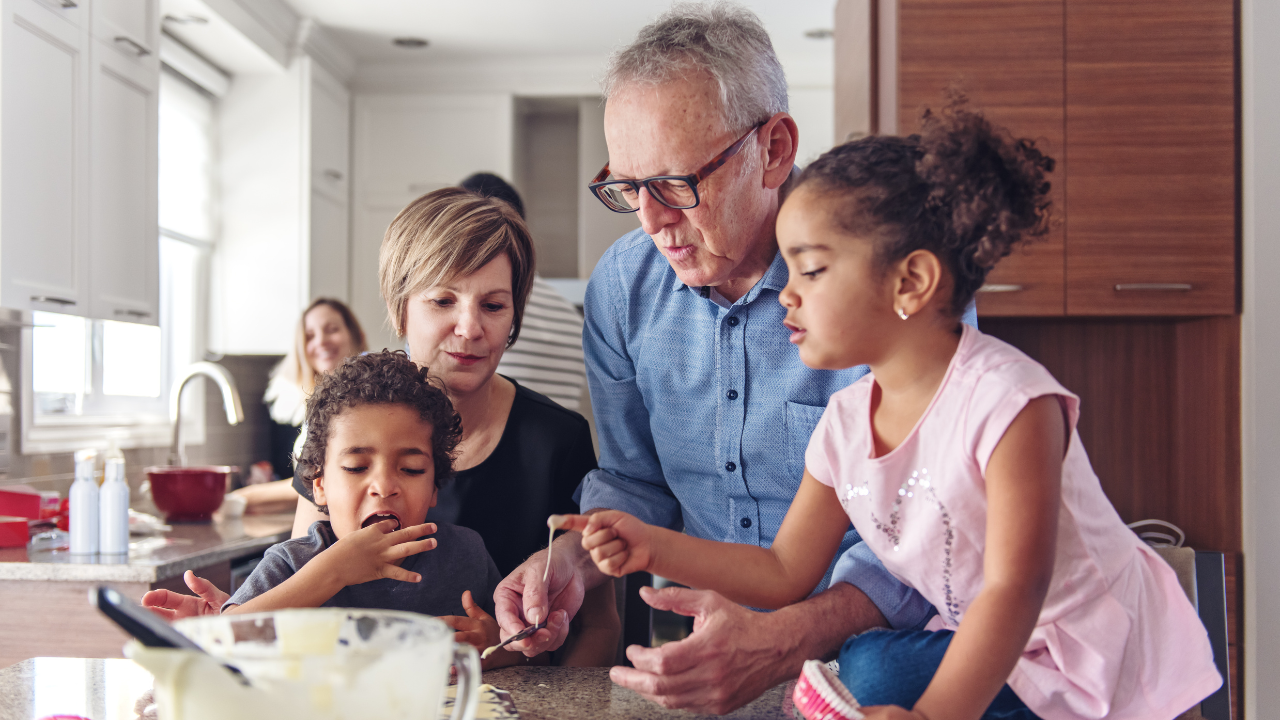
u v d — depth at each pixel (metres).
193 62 3.35
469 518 1.19
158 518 2.46
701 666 0.69
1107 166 2.34
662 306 1.19
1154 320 2.59
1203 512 2.46
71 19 2.31
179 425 2.62
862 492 0.76
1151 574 0.76
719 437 1.16
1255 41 2.30
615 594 1.24
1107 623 0.70
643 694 0.69
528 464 1.21
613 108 0.96
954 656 0.62
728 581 0.80
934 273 0.67
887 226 0.66
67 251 2.30
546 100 4.28
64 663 0.83
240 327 3.64
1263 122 2.30
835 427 0.79
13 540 2.01
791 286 0.71
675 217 0.97
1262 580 2.29
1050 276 2.35
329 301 3.29
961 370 0.69
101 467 2.71
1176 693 0.71
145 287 2.68
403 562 1.03
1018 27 2.34
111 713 0.67
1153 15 2.34
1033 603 0.62
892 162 0.68
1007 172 0.67
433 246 1.09
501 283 1.13
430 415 1.03
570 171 4.42
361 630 0.52
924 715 0.59
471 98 4.16
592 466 1.29
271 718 0.45
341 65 4.00
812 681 0.59
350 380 1.02
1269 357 2.29
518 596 0.93
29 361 2.48
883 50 2.52
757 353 1.12
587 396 2.92
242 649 0.50
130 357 2.98
